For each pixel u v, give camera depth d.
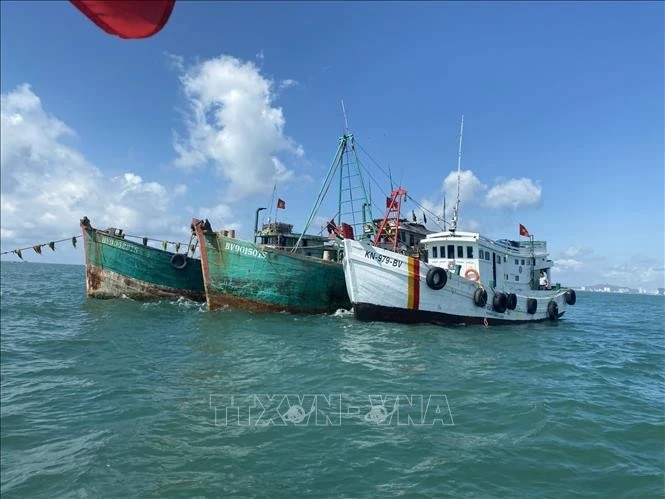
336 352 15.72
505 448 7.95
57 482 6.70
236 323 21.53
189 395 10.64
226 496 6.31
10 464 7.23
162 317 23.56
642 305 74.44
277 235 31.39
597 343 21.53
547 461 7.50
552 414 9.75
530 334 22.89
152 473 6.93
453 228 25.67
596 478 6.99
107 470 7.02
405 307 21.81
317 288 25.45
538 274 32.78
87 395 10.61
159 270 30.64
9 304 28.14
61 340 17.12
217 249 25.00
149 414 9.35
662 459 7.77
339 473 6.95
